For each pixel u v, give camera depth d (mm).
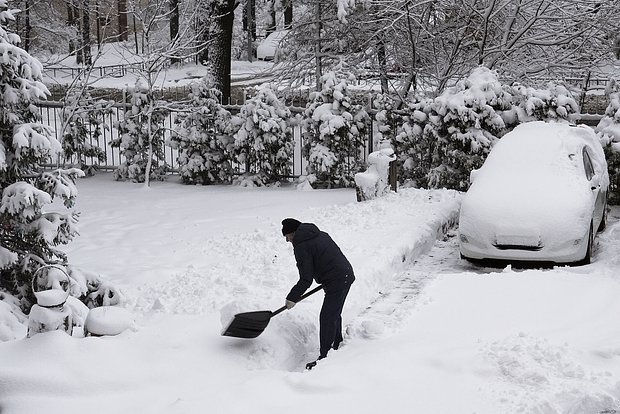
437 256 10594
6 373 5449
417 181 15617
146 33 17797
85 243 11461
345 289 6512
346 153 16250
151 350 6137
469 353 5957
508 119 14906
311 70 23500
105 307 6582
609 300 7461
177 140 17266
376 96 16938
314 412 5121
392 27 19547
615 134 13758
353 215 11953
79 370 5617
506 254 9477
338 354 6293
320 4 21828
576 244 9312
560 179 10164
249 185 16484
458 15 19250
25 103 7988
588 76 21047
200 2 20406
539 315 7074
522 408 5039
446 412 5066
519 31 18078
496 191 10094
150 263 9969
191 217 13141
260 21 55156
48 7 35469
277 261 9125
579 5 18203
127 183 17328
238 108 17562
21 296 8117
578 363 5629
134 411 5172
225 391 5414
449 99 14695
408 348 6176
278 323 6805
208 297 7660
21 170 8078
